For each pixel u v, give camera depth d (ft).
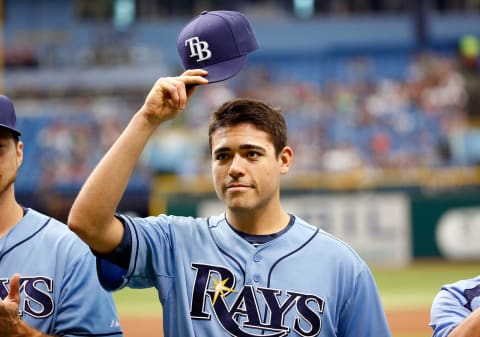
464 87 87.71
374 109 84.33
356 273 11.04
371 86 89.35
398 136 80.48
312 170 73.97
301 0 105.19
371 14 103.91
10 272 12.12
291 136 79.36
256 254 11.03
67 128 81.41
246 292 10.77
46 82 94.53
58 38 100.07
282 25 103.60
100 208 10.11
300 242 11.20
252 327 10.57
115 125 81.66
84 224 10.14
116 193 10.19
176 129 80.59
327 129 81.56
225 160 10.77
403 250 62.95
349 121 82.74
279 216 11.35
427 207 63.10
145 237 10.85
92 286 12.15
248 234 11.21
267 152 10.73
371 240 63.26
